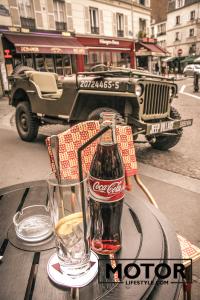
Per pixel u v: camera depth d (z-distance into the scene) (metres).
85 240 0.87
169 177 3.75
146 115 4.13
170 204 3.02
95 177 0.94
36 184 1.56
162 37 48.12
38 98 5.21
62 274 0.84
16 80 5.87
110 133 0.96
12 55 15.38
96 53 21.23
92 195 0.96
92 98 4.32
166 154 4.78
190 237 2.43
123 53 24.03
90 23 20.28
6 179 3.90
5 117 8.93
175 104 10.73
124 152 1.76
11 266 0.90
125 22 23.23
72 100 4.53
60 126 7.35
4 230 1.11
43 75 5.68
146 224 1.12
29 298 0.77
